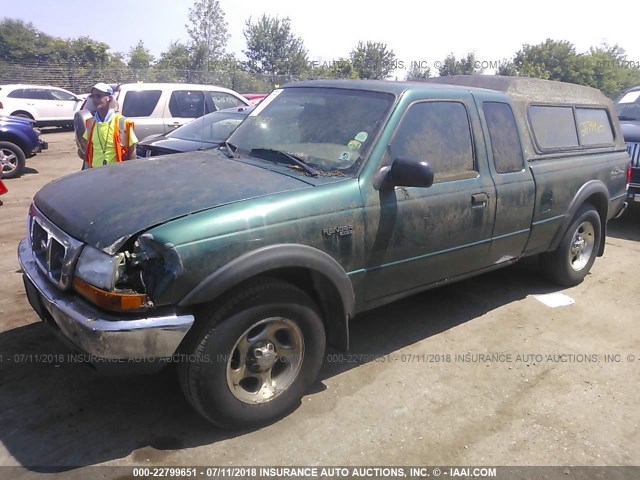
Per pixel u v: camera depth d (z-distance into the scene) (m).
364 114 3.60
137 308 2.57
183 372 2.79
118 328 2.51
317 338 3.18
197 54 43.38
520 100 4.61
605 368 3.92
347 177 3.28
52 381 3.41
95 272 2.61
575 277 5.39
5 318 4.22
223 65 44.00
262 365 2.99
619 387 3.69
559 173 4.73
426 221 3.59
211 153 3.93
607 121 5.66
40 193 3.48
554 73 43.91
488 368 3.85
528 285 5.44
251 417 2.99
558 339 4.34
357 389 3.53
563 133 5.00
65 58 48.59
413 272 3.67
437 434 3.13
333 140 3.55
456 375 3.74
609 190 5.50
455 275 4.05
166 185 3.09
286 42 50.91
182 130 8.01
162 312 2.62
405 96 3.62
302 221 2.97
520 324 4.57
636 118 8.65
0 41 49.44
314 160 3.48
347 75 38.28
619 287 5.50
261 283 2.87
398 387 3.57
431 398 3.47
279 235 2.88
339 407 3.33
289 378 3.14
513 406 3.43
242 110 8.37
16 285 4.90
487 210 4.01
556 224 4.83
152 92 10.22
